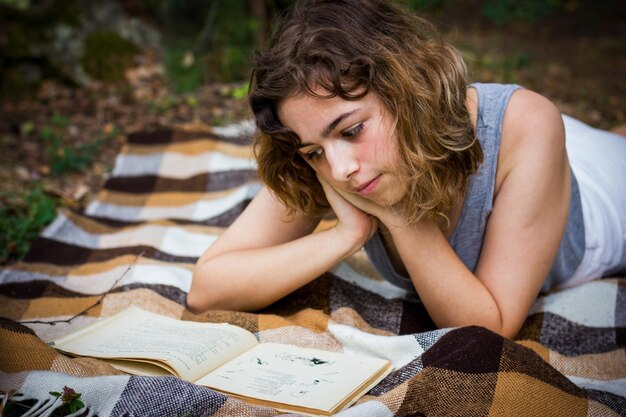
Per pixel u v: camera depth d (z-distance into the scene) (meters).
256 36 6.37
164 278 2.67
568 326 2.42
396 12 1.95
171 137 3.98
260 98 1.88
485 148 2.16
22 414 1.69
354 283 2.59
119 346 2.04
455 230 2.25
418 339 1.97
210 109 5.20
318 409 1.64
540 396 1.79
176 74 6.19
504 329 2.15
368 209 2.12
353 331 2.11
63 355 1.93
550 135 2.17
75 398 1.66
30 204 3.67
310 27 1.86
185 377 1.85
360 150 1.87
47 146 4.78
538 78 6.49
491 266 2.18
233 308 2.37
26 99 6.09
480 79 6.30
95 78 6.45
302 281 2.25
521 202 2.15
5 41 6.29
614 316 2.45
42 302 2.60
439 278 2.12
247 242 2.38
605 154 2.77
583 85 6.29
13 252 3.24
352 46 1.82
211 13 6.29
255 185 3.44
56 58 6.40
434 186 1.95
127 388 1.72
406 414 1.66
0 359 1.86
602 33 8.49
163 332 2.13
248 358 1.98
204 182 3.75
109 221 3.45
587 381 2.11
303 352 2.01
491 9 8.83
